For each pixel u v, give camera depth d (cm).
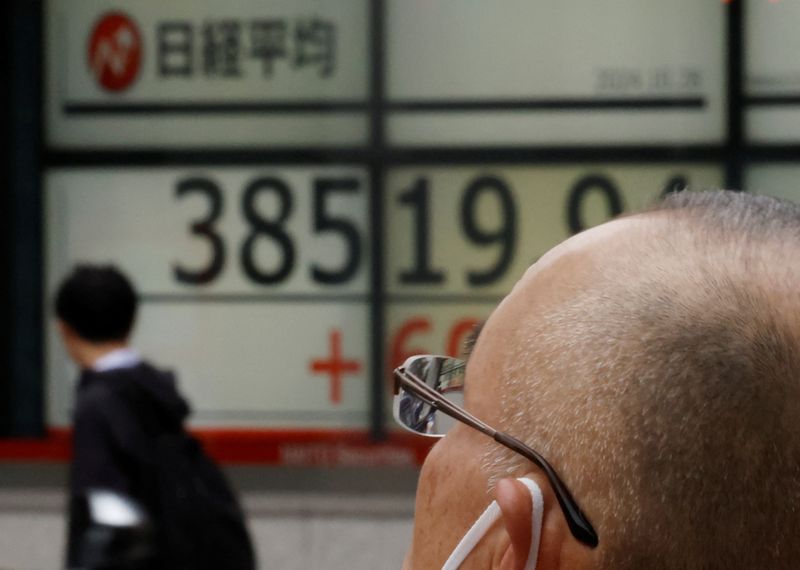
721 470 89
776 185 587
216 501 426
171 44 603
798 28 582
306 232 598
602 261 100
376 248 596
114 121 604
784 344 91
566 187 590
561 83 589
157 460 420
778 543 89
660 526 91
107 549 412
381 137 594
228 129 602
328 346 597
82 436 421
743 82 586
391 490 587
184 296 602
